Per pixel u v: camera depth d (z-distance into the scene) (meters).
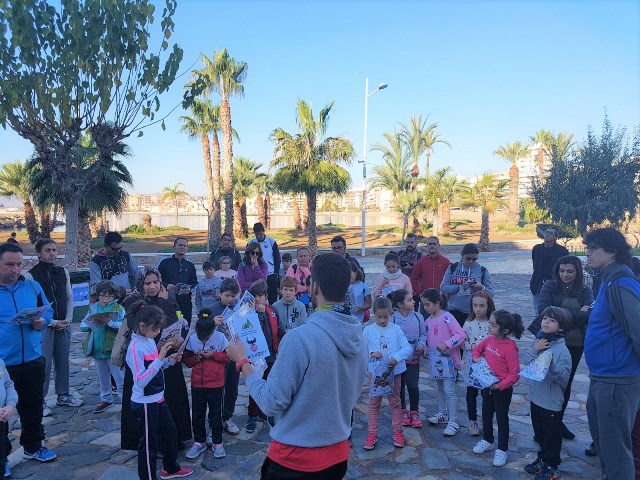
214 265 8.28
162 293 4.74
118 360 4.31
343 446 2.32
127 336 4.34
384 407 5.95
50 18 7.91
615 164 20.14
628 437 3.24
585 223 20.06
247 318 4.59
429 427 5.29
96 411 5.64
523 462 4.47
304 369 2.17
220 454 4.53
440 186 35.75
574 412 5.72
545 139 49.22
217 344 4.54
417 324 5.31
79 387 6.55
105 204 20.44
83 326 5.66
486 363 4.48
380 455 4.61
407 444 4.86
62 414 5.59
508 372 4.36
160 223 82.38
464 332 5.07
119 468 4.34
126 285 6.61
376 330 4.77
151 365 3.78
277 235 43.09
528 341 9.12
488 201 34.28
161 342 3.99
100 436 5.01
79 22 7.98
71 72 8.09
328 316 2.28
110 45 8.18
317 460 2.21
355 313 6.33
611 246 3.25
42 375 4.49
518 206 50.22
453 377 5.16
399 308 5.43
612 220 20.03
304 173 24.55
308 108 24.16
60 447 4.76
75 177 10.52
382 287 6.94
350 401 2.34
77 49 8.03
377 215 81.56
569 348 4.66
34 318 4.33
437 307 5.25
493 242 35.78
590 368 3.37
